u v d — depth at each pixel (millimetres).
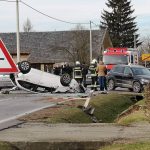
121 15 95062
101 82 29547
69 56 73125
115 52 39938
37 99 20953
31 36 78375
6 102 19672
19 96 22609
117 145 9664
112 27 95250
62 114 15281
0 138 10336
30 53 75188
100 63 29688
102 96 23500
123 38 94812
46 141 9930
